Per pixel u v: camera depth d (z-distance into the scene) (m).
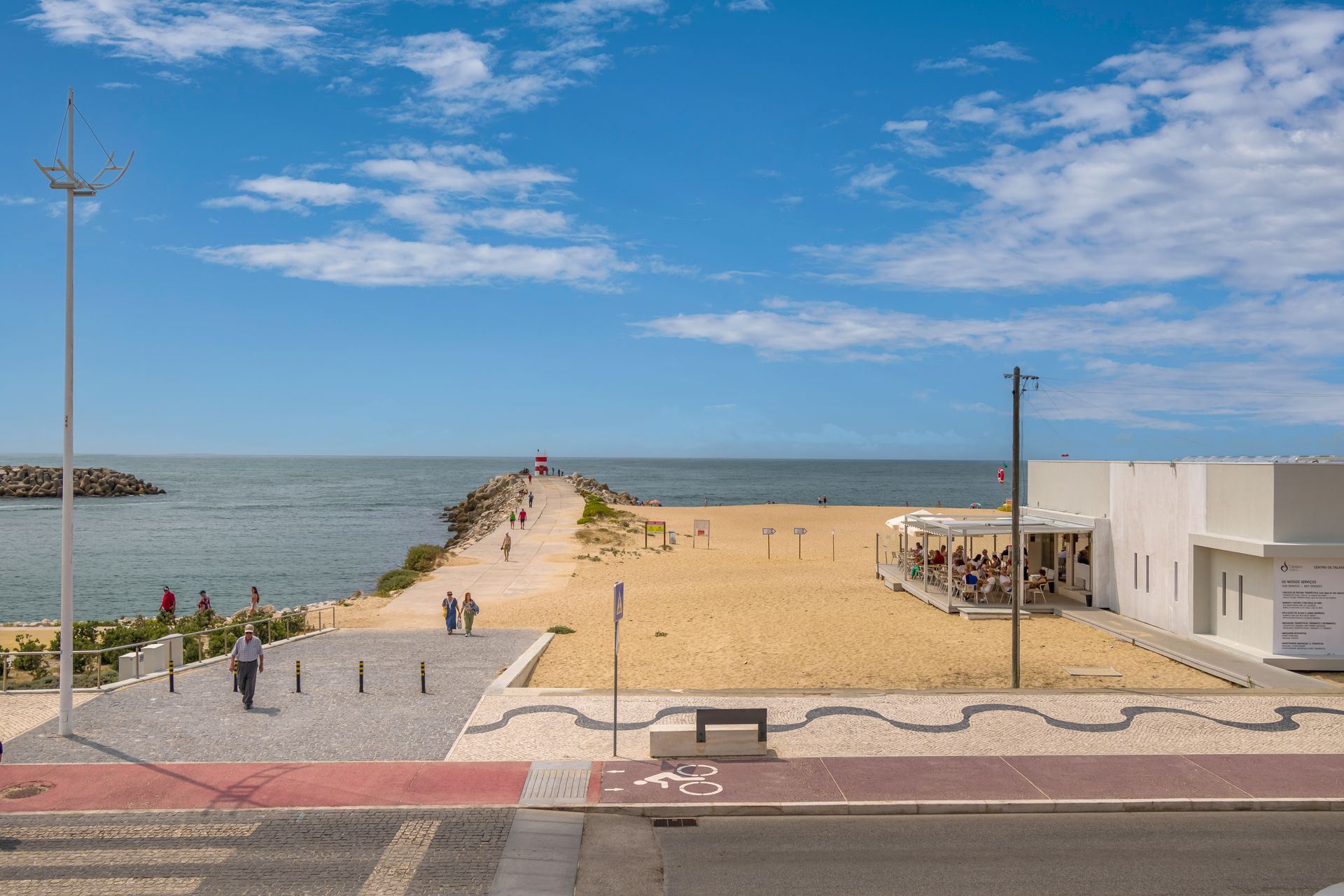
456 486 189.88
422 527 90.81
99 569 58.28
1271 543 21.77
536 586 36.94
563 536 54.25
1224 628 23.98
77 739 15.03
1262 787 13.13
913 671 22.38
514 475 120.31
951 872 10.48
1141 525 27.55
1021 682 21.30
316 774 13.46
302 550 68.94
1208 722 16.22
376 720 16.23
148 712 16.64
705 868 10.58
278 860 10.69
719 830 11.77
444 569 41.56
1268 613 22.19
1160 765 14.05
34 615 43.34
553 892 9.94
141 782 13.12
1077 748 14.86
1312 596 21.86
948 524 31.19
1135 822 12.08
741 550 51.75
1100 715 16.62
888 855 10.96
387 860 10.72
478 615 30.16
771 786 13.05
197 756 14.24
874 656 23.89
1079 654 24.03
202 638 25.08
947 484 199.00
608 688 18.75
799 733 15.54
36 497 138.75
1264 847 11.25
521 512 59.81
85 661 23.12
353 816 11.99
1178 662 22.95
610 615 29.81
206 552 67.44
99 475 153.12
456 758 14.23
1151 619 26.83
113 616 43.28
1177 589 25.44
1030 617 29.36
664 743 14.26
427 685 18.88
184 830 11.51
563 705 17.16
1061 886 10.10
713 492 165.00
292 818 11.93
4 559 63.34
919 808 12.39
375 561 62.50
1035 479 35.91
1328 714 16.77
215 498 141.75
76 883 10.02
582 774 13.50
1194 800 12.59
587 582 38.19
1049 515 32.91
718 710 14.36
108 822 11.73
